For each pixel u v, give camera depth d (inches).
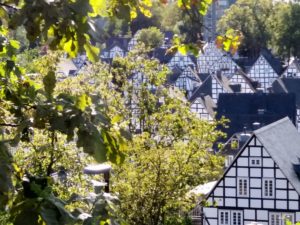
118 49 4402.1
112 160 156.9
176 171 1004.6
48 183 153.2
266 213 1637.6
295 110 3277.6
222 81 3786.9
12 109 163.6
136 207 984.3
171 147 1053.2
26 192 147.6
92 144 149.1
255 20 4847.4
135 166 987.9
